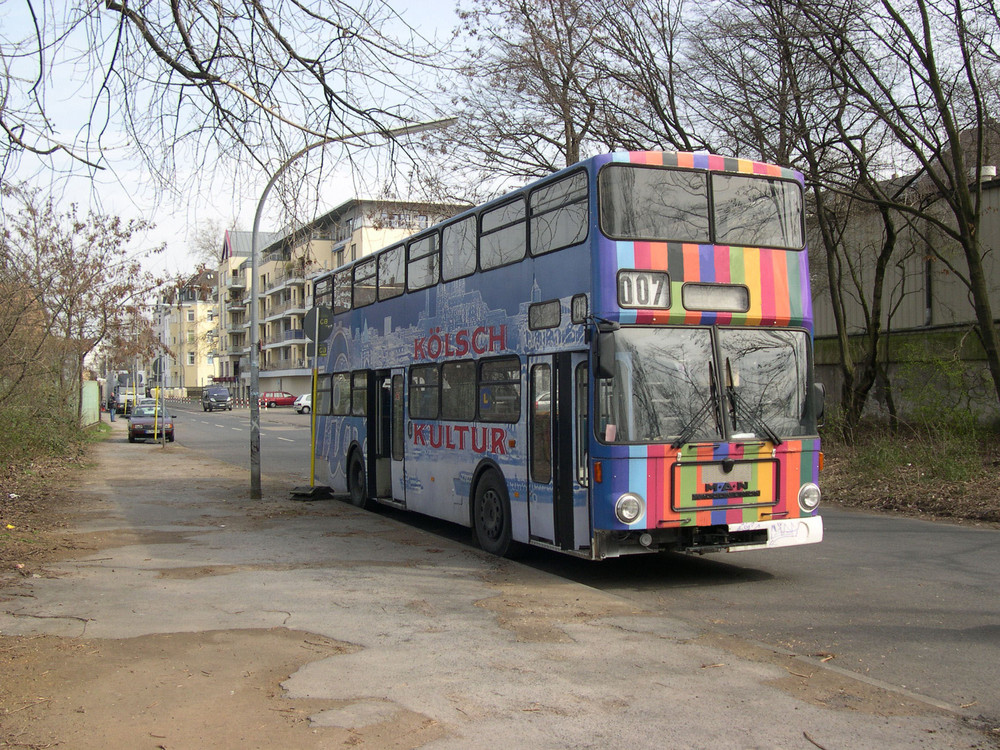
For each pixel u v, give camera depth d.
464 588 8.30
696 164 8.70
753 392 8.58
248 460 26.67
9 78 6.29
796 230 9.09
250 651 6.15
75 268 23.84
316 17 6.80
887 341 22.28
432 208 11.39
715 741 4.52
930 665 5.91
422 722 4.79
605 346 7.87
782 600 8.01
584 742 4.51
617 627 6.80
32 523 12.45
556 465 8.95
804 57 17.22
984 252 19.00
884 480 15.27
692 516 8.20
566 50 20.53
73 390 28.03
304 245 7.66
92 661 5.90
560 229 8.93
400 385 13.44
